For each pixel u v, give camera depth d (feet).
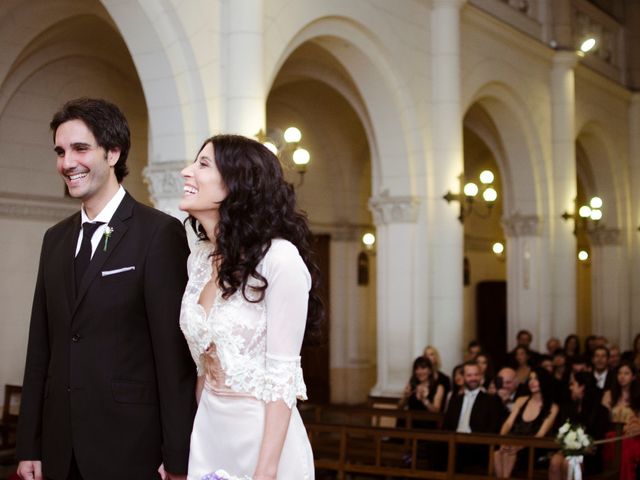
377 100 41.09
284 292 9.10
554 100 57.82
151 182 29.94
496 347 72.13
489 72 49.01
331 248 60.08
